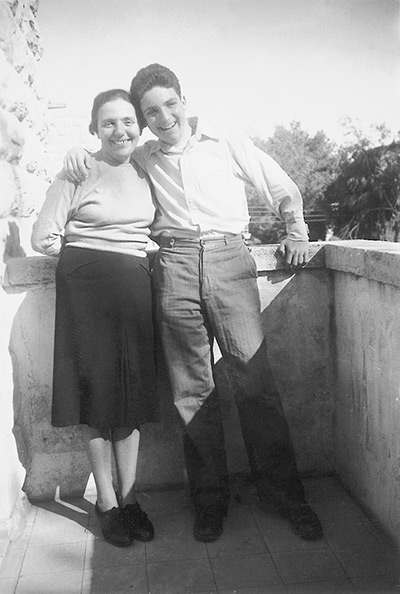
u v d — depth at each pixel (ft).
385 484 6.20
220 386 7.43
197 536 6.46
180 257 6.15
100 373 6.15
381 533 6.39
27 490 7.30
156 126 5.88
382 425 6.18
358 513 6.85
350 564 5.97
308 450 7.71
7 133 6.61
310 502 7.10
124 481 6.64
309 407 7.62
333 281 7.37
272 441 6.61
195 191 6.02
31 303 6.95
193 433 6.58
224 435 7.52
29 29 7.86
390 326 5.83
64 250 6.16
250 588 5.72
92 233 6.07
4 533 6.38
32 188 7.88
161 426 7.41
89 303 6.06
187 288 6.15
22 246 7.34
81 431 7.04
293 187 6.40
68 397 6.25
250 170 6.22
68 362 6.21
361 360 6.65
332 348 7.52
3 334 6.59
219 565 6.06
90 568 6.06
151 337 6.38
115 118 5.79
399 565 5.93
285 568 5.97
